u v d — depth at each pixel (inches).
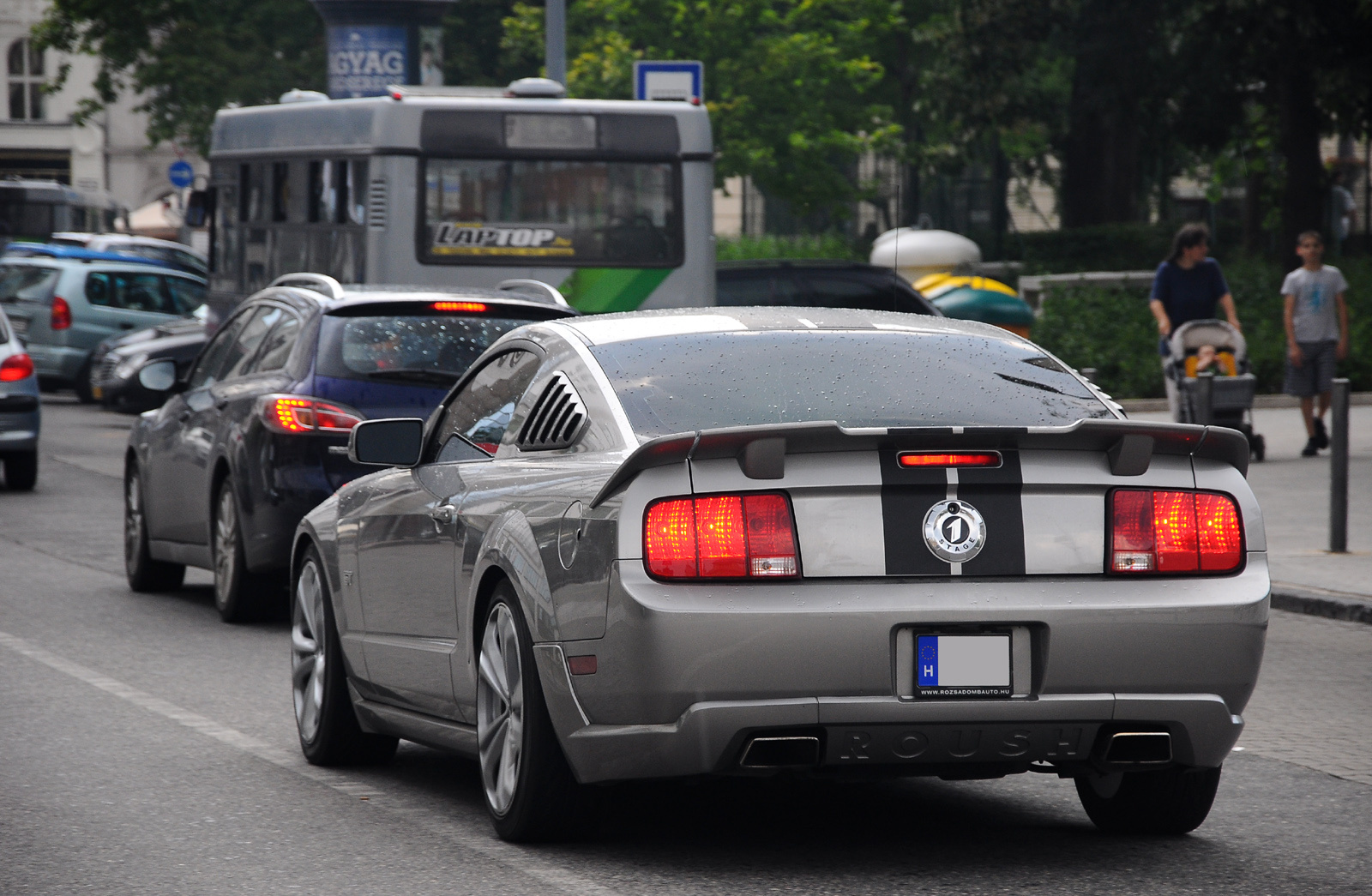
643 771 794.2
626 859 848.3
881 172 5856.3
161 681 1348.4
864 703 774.5
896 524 786.8
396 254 2714.1
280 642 1525.6
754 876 816.9
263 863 848.9
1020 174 6939.0
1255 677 818.2
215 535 1648.6
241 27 6240.2
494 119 2738.7
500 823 878.4
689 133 2787.9
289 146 2962.6
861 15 5354.3
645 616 772.0
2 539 2217.0
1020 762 813.9
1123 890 797.2
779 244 5595.5
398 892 795.4
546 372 933.8
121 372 3801.7
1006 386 901.2
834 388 880.9
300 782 1032.2
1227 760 1094.4
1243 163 6013.8
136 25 6250.0
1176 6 5428.2
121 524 2368.4
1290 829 919.0
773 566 780.0
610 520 791.7
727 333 925.2
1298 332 2763.3
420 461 1019.9
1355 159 6343.5
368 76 3850.9
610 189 2768.2
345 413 1524.4
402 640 989.8
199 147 6314.0
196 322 3969.0
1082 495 803.4
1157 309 2699.3
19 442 2667.3
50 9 6299.2
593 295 2773.1
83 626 1608.0
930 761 792.9
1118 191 6240.2
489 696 892.0
